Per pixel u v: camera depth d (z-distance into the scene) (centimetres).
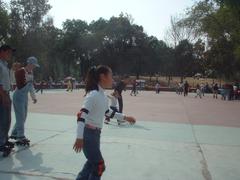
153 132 1127
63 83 5984
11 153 765
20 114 831
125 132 1103
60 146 855
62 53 8950
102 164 474
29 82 833
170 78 8381
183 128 1257
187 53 8131
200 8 4734
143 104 2473
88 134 467
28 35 6225
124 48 9044
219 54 5225
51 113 1576
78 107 1928
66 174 634
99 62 8988
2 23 5472
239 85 4753
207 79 8012
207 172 688
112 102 1342
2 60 739
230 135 1138
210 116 1766
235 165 747
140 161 749
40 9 6284
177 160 770
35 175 623
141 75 9731
